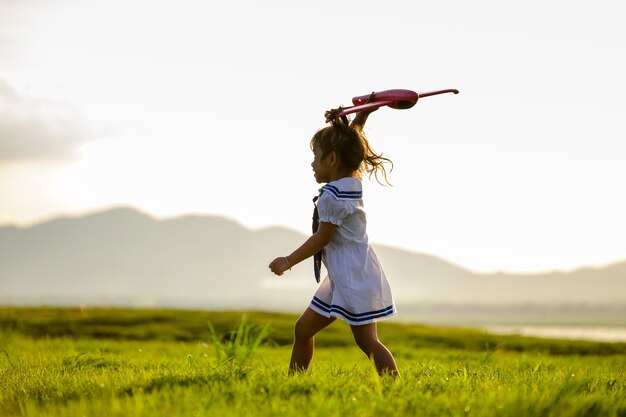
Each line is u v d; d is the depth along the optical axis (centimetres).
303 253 727
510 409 514
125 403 539
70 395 635
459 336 3347
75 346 1908
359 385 639
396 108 808
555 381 742
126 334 2989
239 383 638
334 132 761
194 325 3353
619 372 1085
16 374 873
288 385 624
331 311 730
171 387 641
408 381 675
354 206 736
